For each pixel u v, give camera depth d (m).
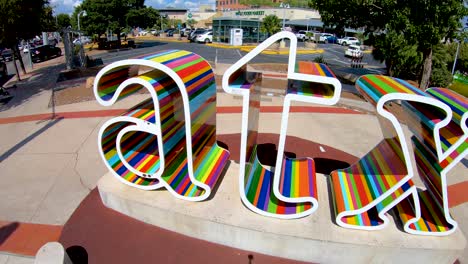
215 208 4.29
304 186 4.31
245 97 3.79
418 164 4.58
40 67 21.30
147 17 31.97
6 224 4.53
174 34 49.78
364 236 3.89
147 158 4.86
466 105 3.61
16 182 5.66
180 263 3.87
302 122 9.03
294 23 54.00
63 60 24.30
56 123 8.76
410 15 10.88
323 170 6.19
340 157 6.82
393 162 4.10
